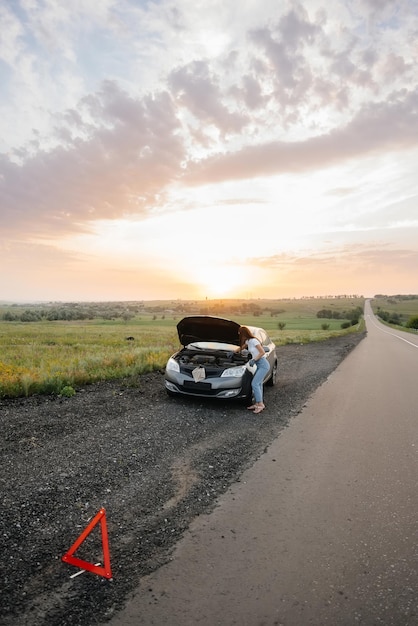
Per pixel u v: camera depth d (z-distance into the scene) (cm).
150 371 1188
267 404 823
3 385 841
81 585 266
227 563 291
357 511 374
